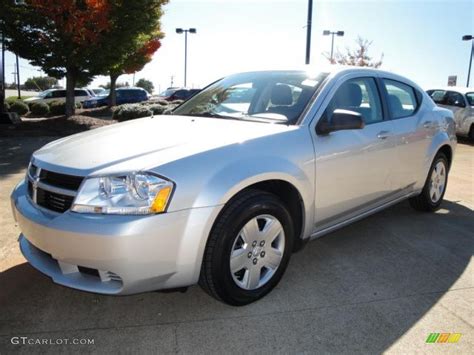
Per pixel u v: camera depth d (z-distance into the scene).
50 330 2.71
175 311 2.95
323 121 3.45
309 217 3.36
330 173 3.45
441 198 5.35
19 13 13.53
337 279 3.46
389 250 4.07
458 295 3.25
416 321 2.89
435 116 4.97
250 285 3.00
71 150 2.97
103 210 2.47
